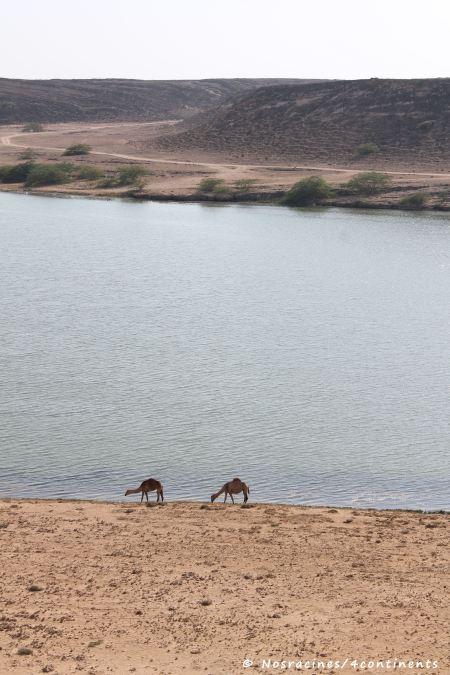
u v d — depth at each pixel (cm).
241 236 11875
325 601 2067
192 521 2723
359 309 7375
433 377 5234
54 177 17088
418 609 2017
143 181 16738
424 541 2530
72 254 9994
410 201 14862
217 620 1958
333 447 3988
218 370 5275
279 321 6806
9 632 1898
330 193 15550
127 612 2005
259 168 18225
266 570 2278
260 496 3378
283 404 4628
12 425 4141
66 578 2212
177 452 3862
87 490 3378
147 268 9206
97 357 5481
